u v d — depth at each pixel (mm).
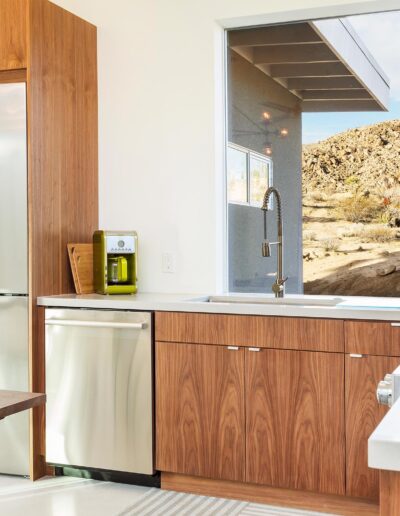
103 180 3975
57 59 3605
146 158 3865
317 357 2912
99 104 3967
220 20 3693
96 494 3227
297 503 3021
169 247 3816
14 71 3449
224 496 3162
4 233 3465
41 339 3465
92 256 3789
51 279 3566
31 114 3408
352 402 2852
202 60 3723
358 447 2848
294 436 2963
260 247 3754
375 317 2812
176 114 3789
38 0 3451
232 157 3822
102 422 3338
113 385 3303
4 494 3244
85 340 3359
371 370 2818
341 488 2885
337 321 2871
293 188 3674
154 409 3252
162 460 3230
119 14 3898
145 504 3080
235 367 3064
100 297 3479
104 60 3947
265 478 3023
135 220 3900
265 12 3568
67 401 3406
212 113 3713
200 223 3750
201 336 3127
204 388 3129
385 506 725
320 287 3623
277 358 2984
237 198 3809
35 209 3436
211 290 3732
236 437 3072
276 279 3643
